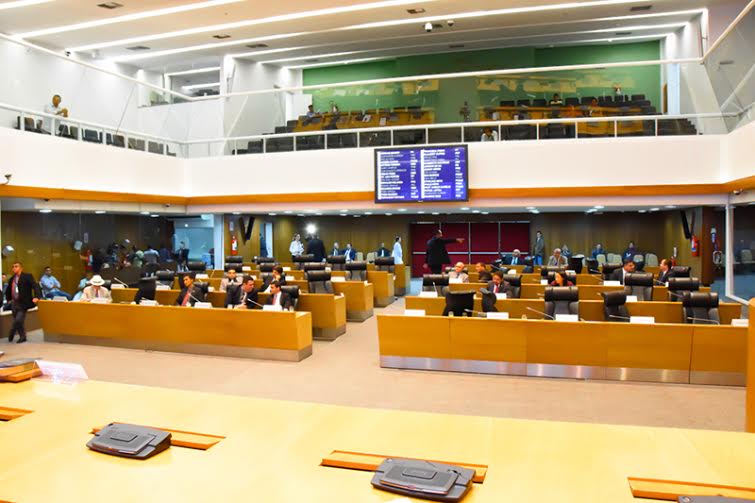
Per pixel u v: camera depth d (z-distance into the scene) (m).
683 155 15.11
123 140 16.48
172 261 18.83
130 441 3.12
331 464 2.95
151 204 17.56
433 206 16.72
